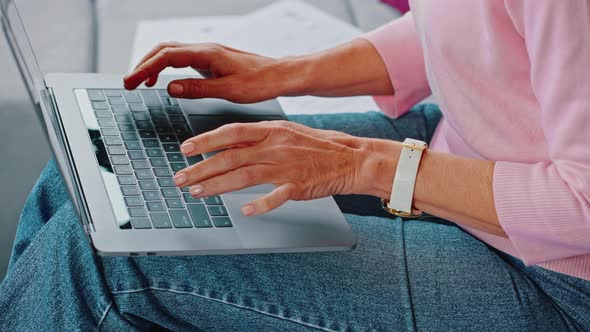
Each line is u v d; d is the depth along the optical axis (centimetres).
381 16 227
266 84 105
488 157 91
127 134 94
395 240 91
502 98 87
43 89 92
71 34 211
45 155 175
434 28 91
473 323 85
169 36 170
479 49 87
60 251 83
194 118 101
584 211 78
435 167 84
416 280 87
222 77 104
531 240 82
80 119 95
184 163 90
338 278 86
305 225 82
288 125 85
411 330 84
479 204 83
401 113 118
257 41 166
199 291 83
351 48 113
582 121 76
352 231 83
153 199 82
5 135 178
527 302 88
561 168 80
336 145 84
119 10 226
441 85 93
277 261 86
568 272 88
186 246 76
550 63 77
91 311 81
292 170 82
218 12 229
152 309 83
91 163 87
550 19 75
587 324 89
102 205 80
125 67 199
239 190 87
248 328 86
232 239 78
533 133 87
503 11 82
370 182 85
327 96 113
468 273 88
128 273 82
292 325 85
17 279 85
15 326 83
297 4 183
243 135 82
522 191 81
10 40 81
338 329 84
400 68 113
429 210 85
